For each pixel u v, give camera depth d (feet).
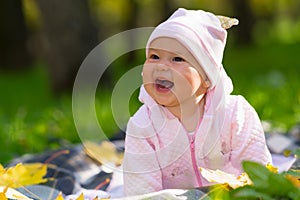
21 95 33.65
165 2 59.88
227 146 8.86
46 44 28.35
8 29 48.47
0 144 15.69
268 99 19.47
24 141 15.75
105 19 77.10
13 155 14.61
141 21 64.80
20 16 49.01
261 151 8.77
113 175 10.23
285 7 92.27
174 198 7.43
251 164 6.95
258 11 77.97
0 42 48.62
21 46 49.11
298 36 75.05
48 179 10.29
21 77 44.19
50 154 11.82
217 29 8.67
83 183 10.64
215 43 8.58
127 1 63.93
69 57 27.73
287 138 12.67
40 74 43.83
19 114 21.34
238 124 8.78
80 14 27.61
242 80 29.45
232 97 9.11
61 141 15.52
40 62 49.26
